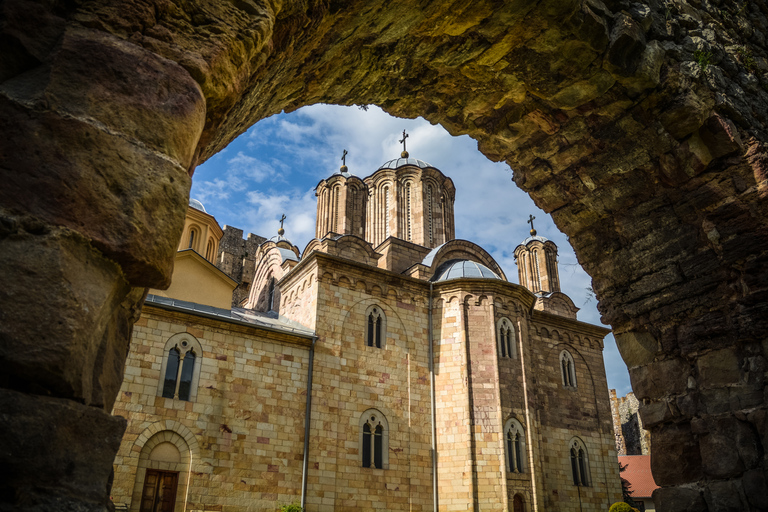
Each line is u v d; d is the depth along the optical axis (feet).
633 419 229.04
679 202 34.53
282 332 88.28
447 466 94.43
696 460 32.96
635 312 37.22
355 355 94.99
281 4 17.51
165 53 13.71
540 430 103.91
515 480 93.09
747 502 29.81
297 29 20.61
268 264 147.43
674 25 32.81
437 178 149.79
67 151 11.18
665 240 35.58
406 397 97.14
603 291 39.22
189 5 14.76
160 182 12.46
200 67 14.19
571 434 115.65
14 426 9.21
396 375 97.81
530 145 37.50
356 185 154.51
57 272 10.28
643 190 35.65
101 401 11.60
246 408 81.61
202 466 75.15
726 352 32.83
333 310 96.17
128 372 74.43
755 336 31.48
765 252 31.19
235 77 15.57
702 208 33.58
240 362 83.82
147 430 73.15
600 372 127.34
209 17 15.06
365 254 123.95
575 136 35.58
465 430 95.25
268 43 17.33
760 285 31.22
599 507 112.16
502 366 101.35
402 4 25.07
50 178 10.82
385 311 101.76
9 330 9.52
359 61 28.45
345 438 87.97
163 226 12.37
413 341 102.47
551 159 37.55
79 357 10.34
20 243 10.13
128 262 11.71
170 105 13.15
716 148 32.60
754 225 31.73
